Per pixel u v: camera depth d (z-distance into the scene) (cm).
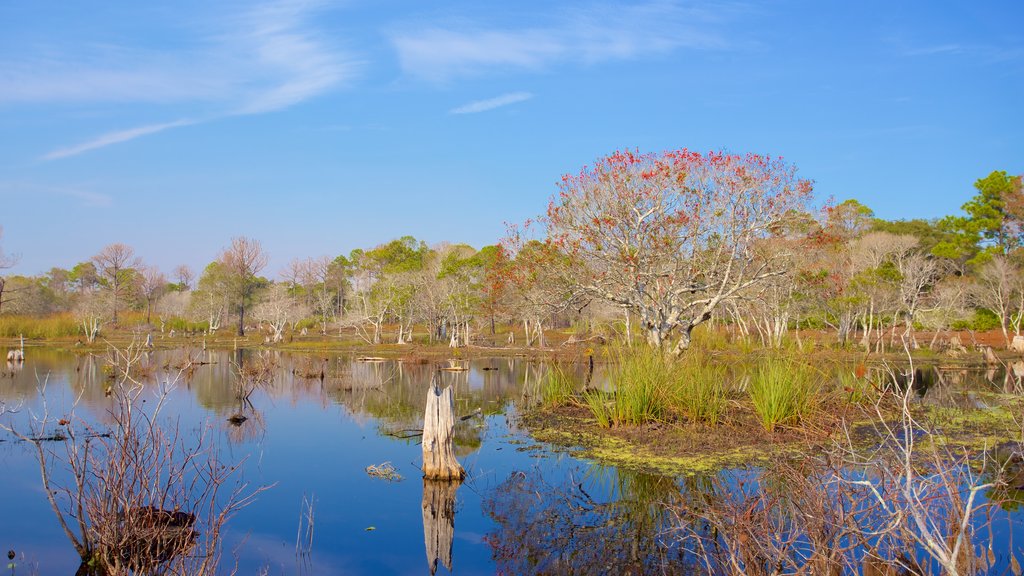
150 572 652
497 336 5050
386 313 4988
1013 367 2948
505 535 810
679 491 938
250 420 1611
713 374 1530
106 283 7406
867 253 4191
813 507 557
